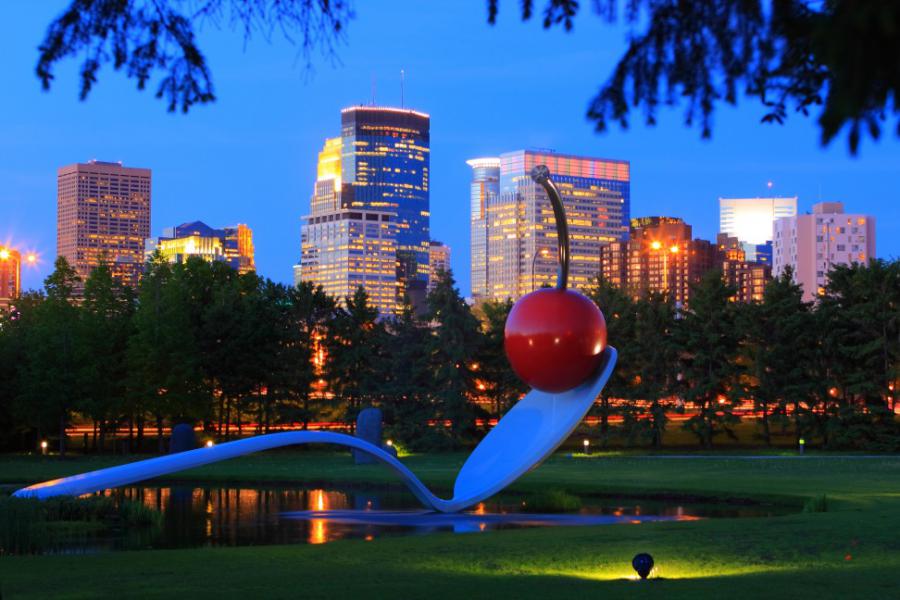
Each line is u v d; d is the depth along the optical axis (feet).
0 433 229.45
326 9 29.81
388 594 45.24
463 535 69.97
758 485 123.03
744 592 44.75
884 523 73.05
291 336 246.68
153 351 216.74
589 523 91.25
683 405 230.07
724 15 22.44
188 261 257.75
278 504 113.09
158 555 59.67
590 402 96.32
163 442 250.16
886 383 223.71
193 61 30.96
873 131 17.70
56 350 212.23
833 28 17.79
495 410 258.98
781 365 229.04
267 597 44.75
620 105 23.61
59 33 29.84
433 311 232.73
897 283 224.94
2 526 73.87
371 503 114.11
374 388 245.04
